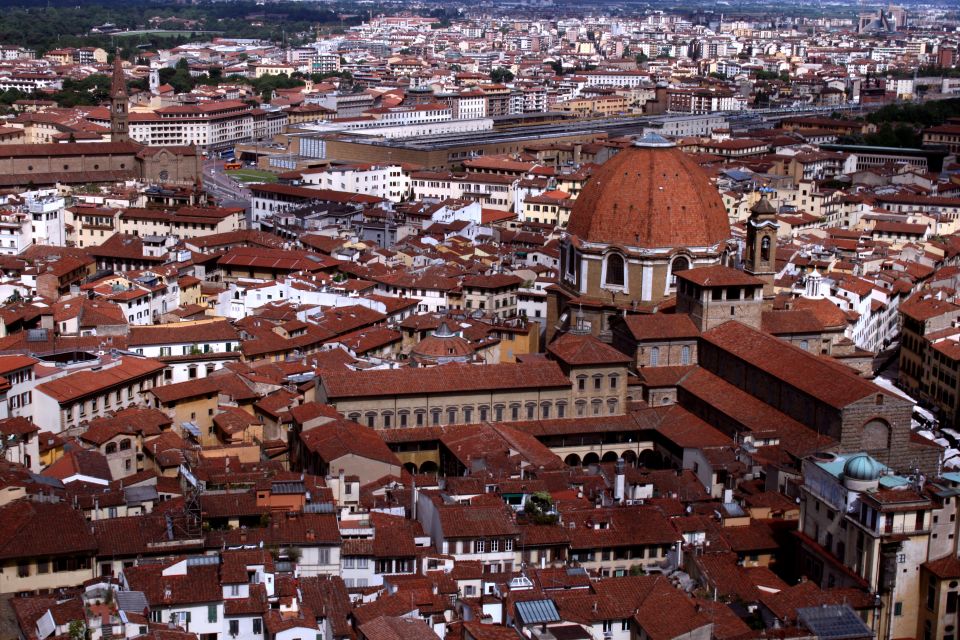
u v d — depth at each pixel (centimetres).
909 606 16788
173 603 15050
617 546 17875
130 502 18362
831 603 15812
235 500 17975
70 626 14012
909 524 16575
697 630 14888
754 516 19212
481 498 18762
